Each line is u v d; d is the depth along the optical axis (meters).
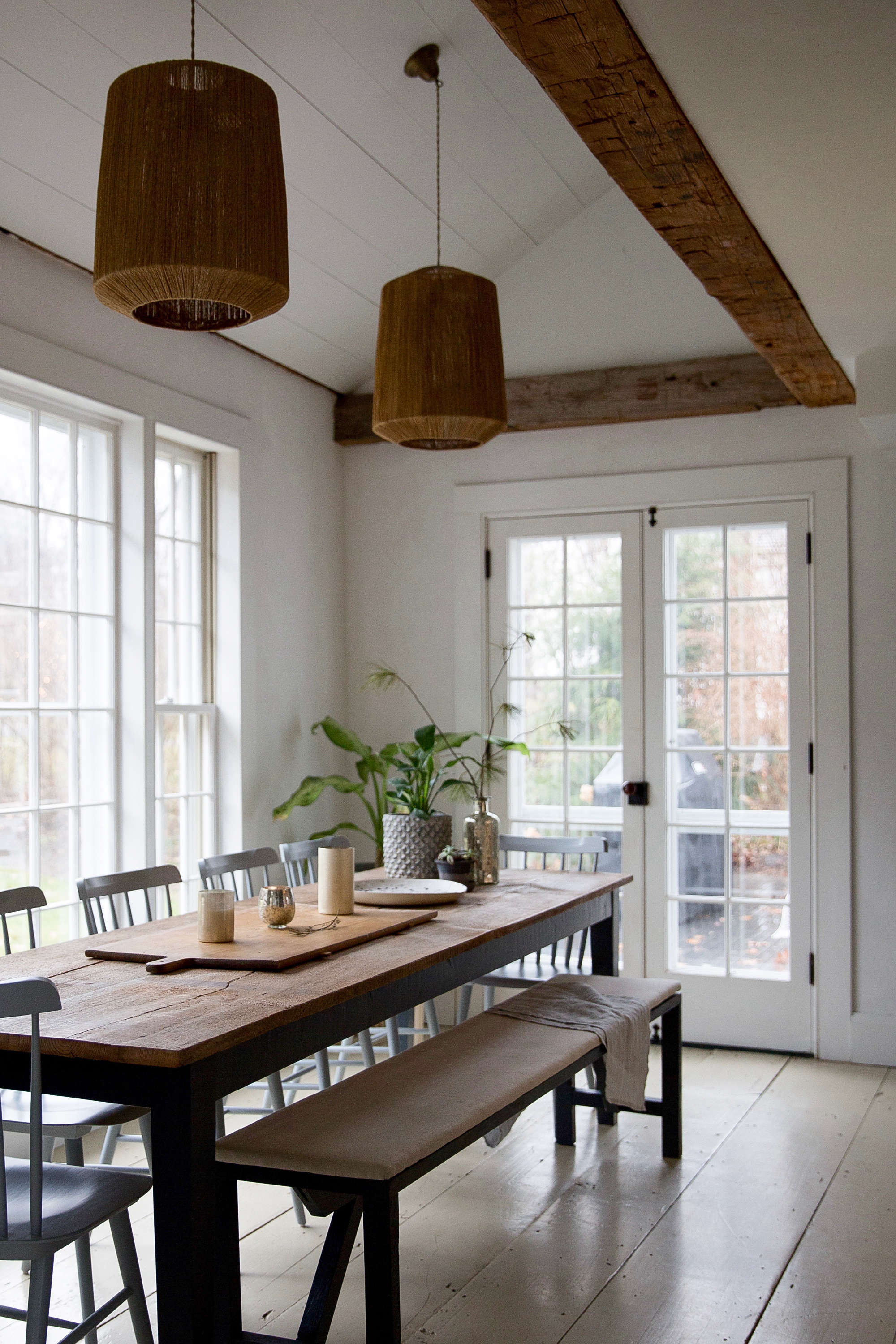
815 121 2.44
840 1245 3.03
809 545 4.91
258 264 2.21
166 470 4.48
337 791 5.54
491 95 4.10
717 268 3.21
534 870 4.52
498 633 5.40
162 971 2.41
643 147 2.53
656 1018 3.55
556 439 5.30
